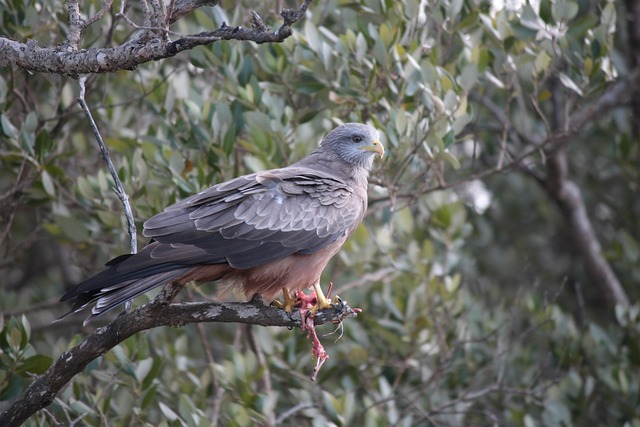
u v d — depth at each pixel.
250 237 8.90
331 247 9.45
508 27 11.48
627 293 16.92
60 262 15.56
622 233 14.41
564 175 15.03
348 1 12.02
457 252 13.80
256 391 10.95
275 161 10.99
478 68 11.07
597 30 11.60
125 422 9.98
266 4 12.23
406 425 11.29
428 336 12.04
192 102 10.95
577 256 16.86
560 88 15.27
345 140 10.47
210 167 10.98
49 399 8.00
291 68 11.43
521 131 15.34
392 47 10.91
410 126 10.69
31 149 10.88
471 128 14.90
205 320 8.02
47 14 11.56
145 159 10.98
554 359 13.12
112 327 7.91
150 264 8.07
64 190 11.71
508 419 12.32
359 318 12.70
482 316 13.13
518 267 16.78
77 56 7.55
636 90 15.05
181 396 9.91
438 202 12.88
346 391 11.52
